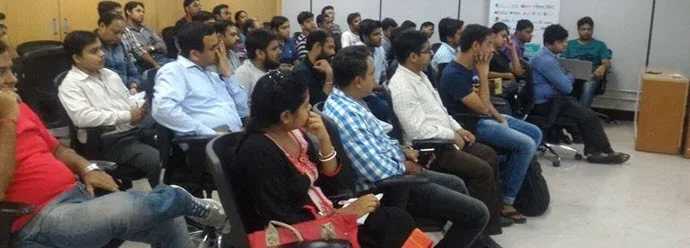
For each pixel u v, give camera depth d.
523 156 3.41
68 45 3.02
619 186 4.25
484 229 2.77
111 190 2.12
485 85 3.54
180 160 2.81
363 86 2.41
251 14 8.05
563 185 4.26
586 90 5.66
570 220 3.57
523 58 6.25
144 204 1.86
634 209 3.78
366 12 7.87
